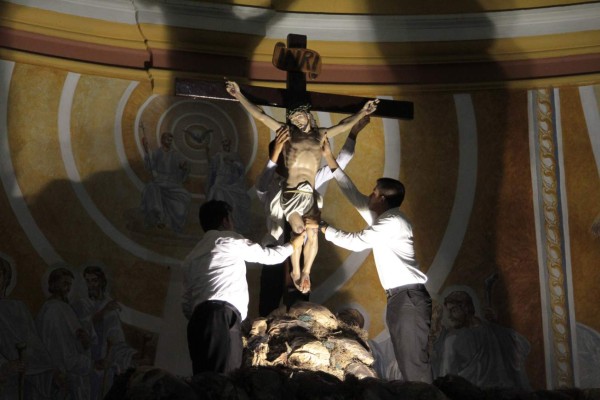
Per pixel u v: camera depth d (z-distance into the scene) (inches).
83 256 557.3
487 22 606.5
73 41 581.6
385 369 563.2
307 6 609.0
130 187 577.3
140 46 593.9
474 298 580.1
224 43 599.5
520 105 606.9
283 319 442.6
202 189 590.2
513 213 592.7
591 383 559.2
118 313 554.3
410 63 613.6
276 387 388.2
